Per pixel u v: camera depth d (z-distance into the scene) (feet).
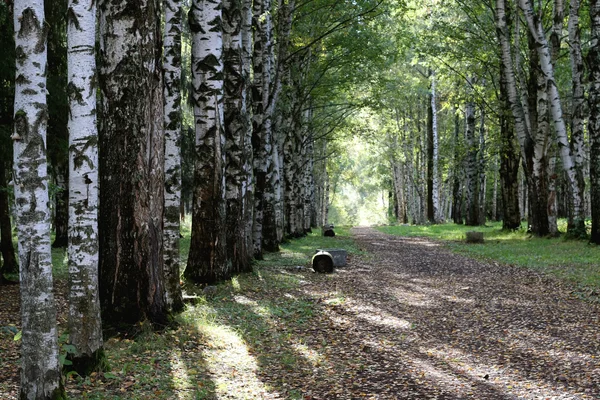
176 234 30.86
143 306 25.76
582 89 65.87
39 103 14.78
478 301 35.27
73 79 18.21
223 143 39.91
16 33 14.69
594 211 58.18
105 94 25.36
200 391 18.84
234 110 44.88
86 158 18.57
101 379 19.13
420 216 159.74
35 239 14.85
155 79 26.17
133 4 24.89
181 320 27.71
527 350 24.03
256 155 57.52
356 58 72.49
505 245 68.85
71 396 17.33
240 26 44.98
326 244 80.33
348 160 207.41
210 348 24.31
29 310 14.97
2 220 43.50
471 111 113.29
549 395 18.47
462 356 23.61
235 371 21.52
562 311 31.22
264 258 58.75
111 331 24.90
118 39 24.86
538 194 74.33
